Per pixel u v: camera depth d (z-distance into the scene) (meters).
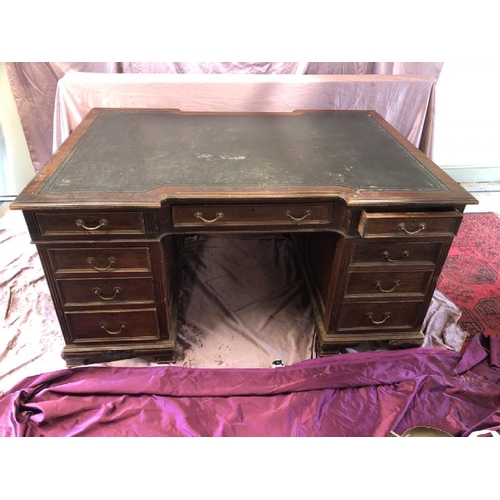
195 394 1.25
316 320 1.51
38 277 1.78
